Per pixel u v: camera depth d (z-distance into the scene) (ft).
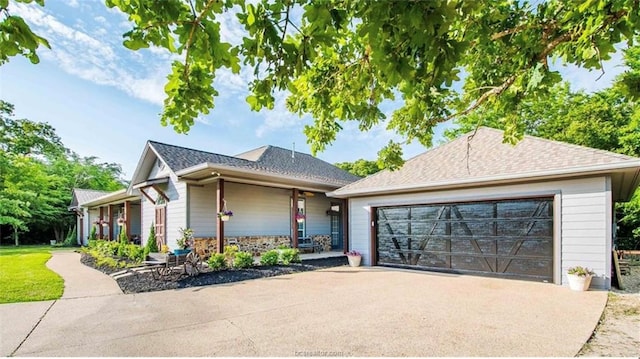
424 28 5.19
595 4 7.61
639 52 39.70
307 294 21.40
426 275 28.71
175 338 13.61
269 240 43.91
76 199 80.59
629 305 18.16
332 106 10.71
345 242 40.24
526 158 27.07
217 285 24.64
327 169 58.03
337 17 6.01
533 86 10.44
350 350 12.25
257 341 13.19
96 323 15.65
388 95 10.61
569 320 15.57
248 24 6.53
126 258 38.73
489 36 9.34
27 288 23.82
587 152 24.11
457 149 35.17
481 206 28.86
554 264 24.32
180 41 6.49
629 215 49.06
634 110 47.42
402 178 33.63
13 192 69.00
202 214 38.01
